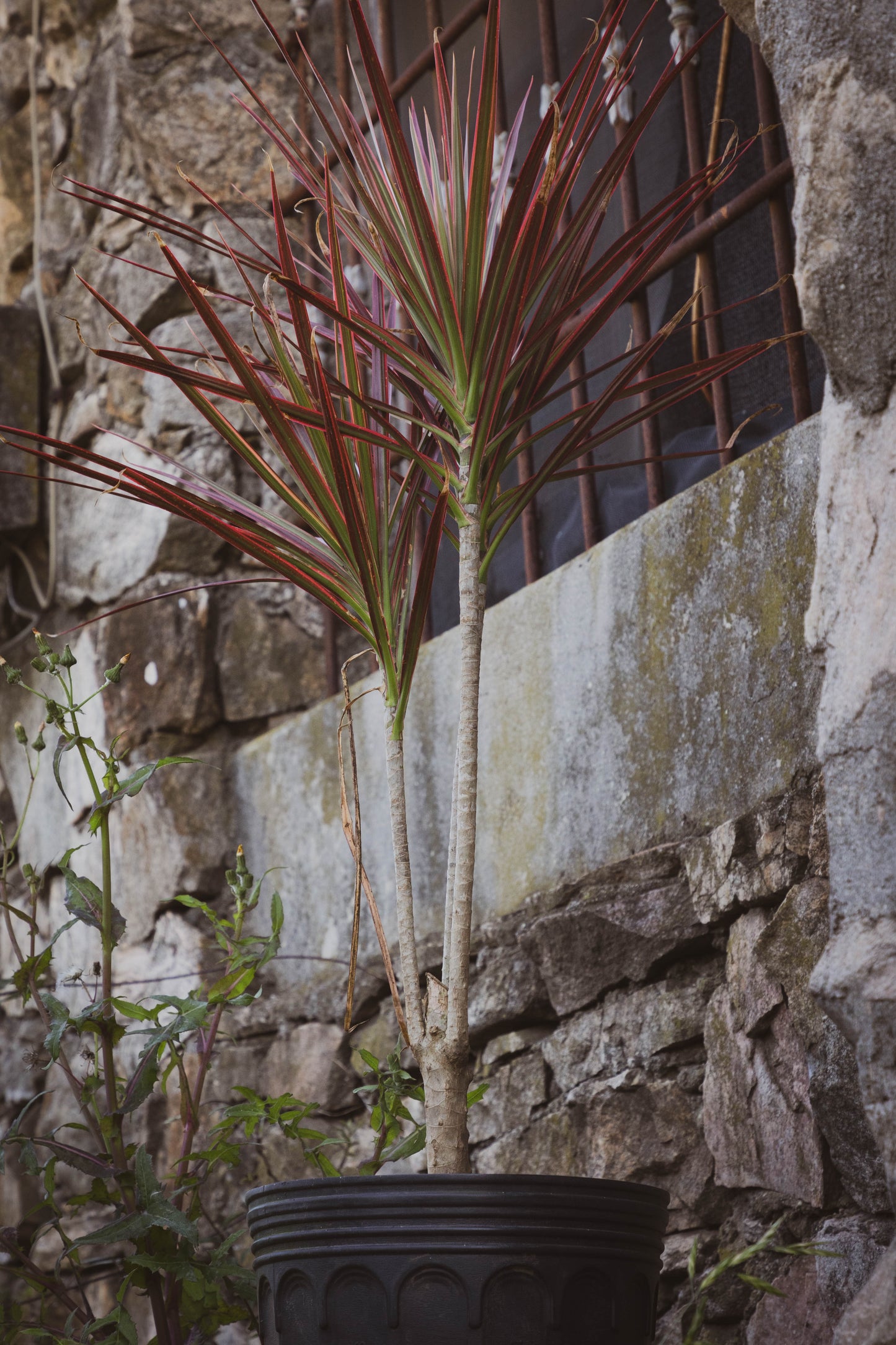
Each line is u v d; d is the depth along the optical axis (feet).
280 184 10.21
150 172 10.39
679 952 5.44
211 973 8.73
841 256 3.78
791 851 4.92
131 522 9.91
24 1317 7.59
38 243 11.58
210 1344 5.57
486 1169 6.26
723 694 5.40
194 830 9.18
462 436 4.64
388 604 4.74
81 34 11.55
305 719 8.68
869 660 3.61
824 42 3.85
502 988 6.32
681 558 5.73
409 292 4.60
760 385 7.30
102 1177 5.13
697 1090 5.30
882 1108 3.37
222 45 10.57
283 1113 5.51
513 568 8.49
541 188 4.31
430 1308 3.77
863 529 3.73
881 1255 4.31
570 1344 3.81
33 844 10.88
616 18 4.65
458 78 9.61
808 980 4.74
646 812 5.75
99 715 9.65
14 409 11.14
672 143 7.95
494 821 6.75
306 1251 3.92
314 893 8.36
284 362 4.71
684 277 7.81
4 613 11.52
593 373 4.83
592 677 6.20
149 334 10.18
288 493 4.77
